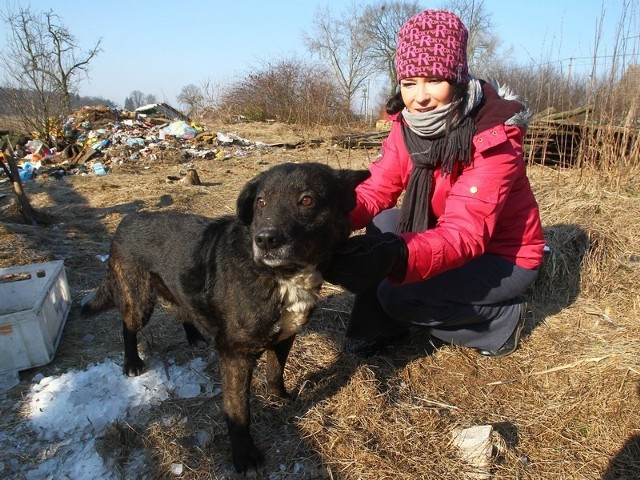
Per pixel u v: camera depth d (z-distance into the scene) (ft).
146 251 10.68
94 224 22.89
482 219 9.29
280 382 10.43
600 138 22.09
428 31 9.04
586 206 17.81
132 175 35.40
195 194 28.25
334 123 71.15
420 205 10.97
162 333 13.09
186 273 9.73
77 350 12.37
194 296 9.48
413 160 10.57
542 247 11.44
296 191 8.42
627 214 17.34
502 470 8.83
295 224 8.20
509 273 11.16
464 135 9.31
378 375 11.34
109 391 10.82
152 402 10.41
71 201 27.40
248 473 8.77
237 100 81.82
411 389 11.05
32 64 47.65
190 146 46.83
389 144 11.89
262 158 41.37
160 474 8.69
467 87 9.45
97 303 12.48
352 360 11.89
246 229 9.05
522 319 11.71
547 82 26.58
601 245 15.46
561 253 15.20
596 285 14.40
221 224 9.90
